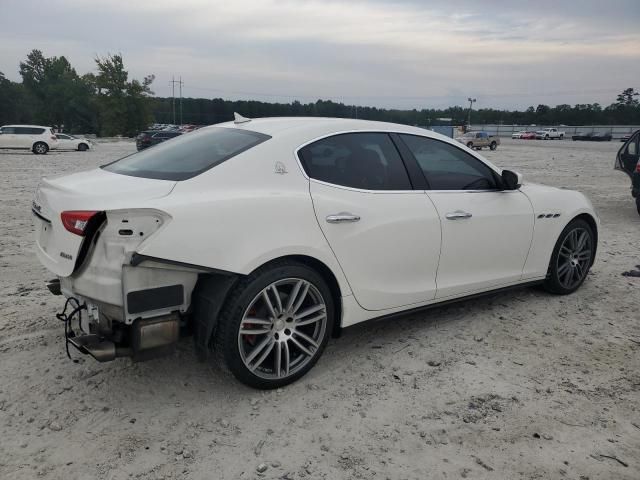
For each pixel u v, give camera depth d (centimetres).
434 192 397
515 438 286
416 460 267
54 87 10019
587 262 518
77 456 265
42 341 387
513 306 479
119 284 274
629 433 292
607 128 9269
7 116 10119
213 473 255
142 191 290
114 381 336
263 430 289
